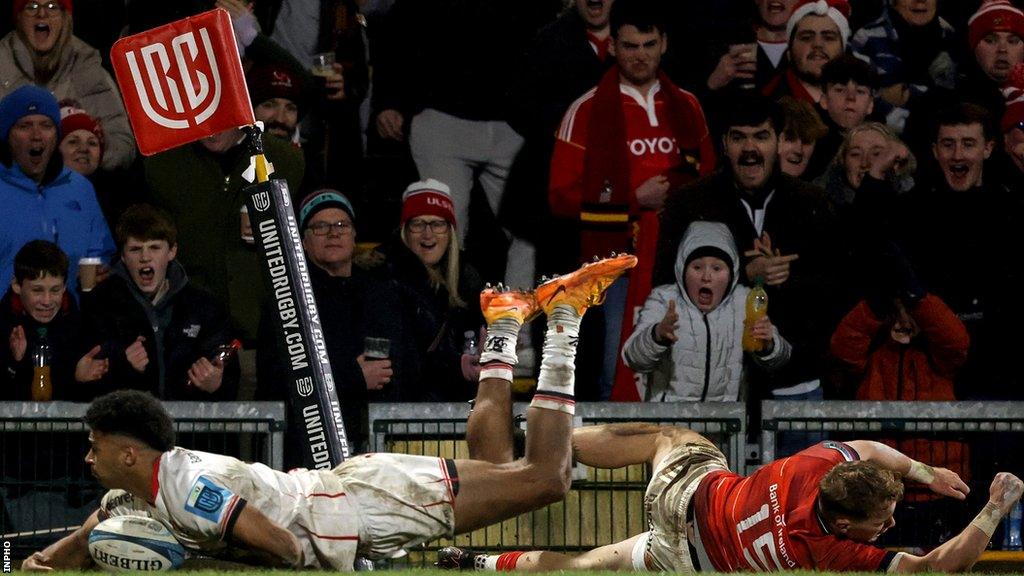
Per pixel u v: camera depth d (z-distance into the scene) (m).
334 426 23.17
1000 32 35.81
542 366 19.23
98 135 33.94
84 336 31.14
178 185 33.03
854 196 34.88
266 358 30.98
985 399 33.56
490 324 20.38
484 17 35.12
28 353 30.95
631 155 35.09
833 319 33.69
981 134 34.75
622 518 28.09
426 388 32.50
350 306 31.67
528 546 28.12
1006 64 35.91
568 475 18.61
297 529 17.23
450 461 18.20
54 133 32.84
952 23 36.81
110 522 17.16
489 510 18.17
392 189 35.78
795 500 18.86
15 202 32.50
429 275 33.16
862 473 18.19
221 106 23.50
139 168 34.38
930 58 36.19
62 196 33.12
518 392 33.44
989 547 29.45
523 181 35.53
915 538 28.94
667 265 33.97
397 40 35.34
